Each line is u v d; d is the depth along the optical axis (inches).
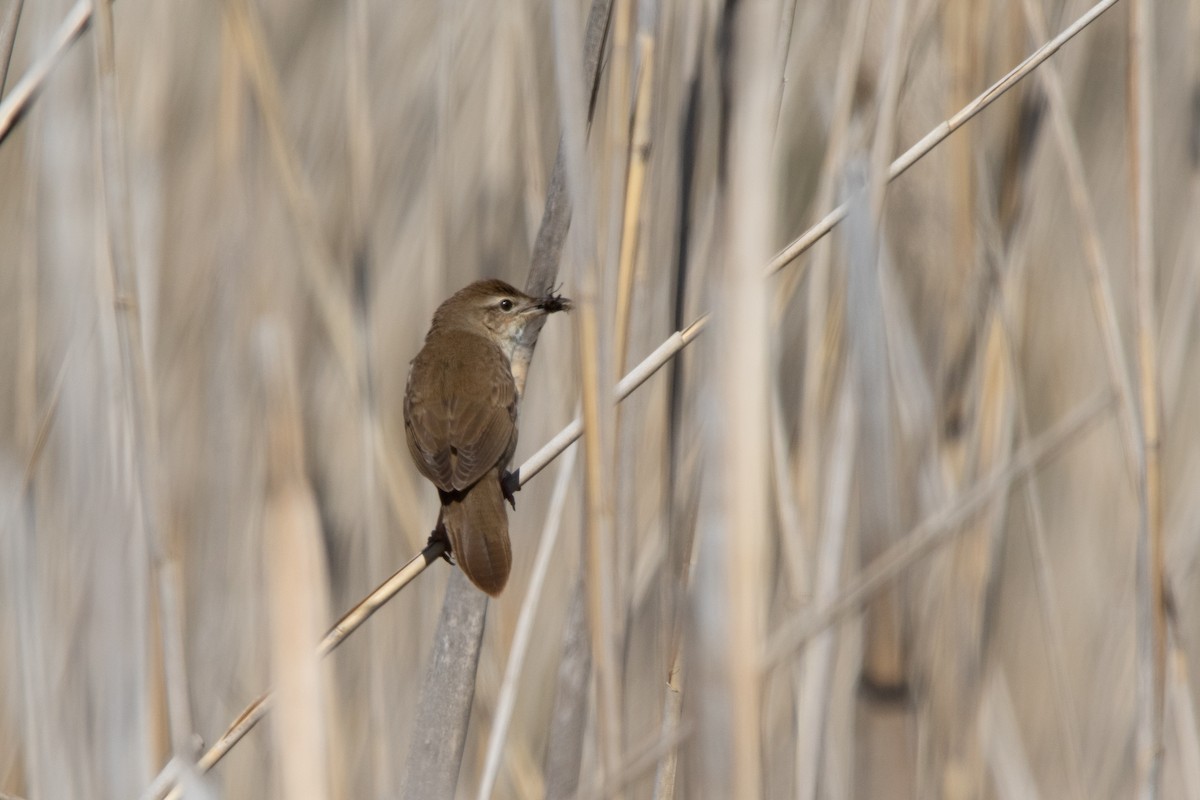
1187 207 420.5
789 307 405.4
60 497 382.3
